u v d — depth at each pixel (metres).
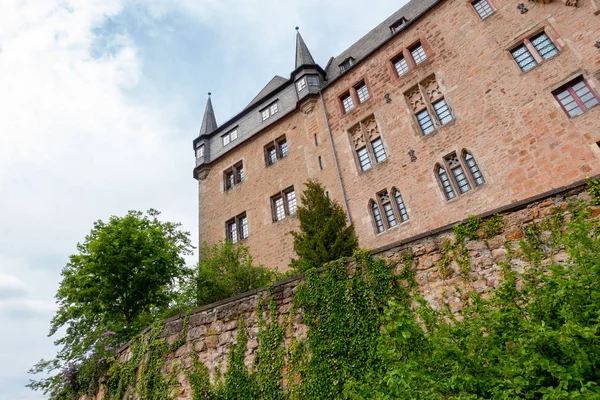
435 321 4.41
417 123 17.33
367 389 5.25
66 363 13.85
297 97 23.52
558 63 13.95
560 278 3.92
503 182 13.85
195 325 8.84
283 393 6.96
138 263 15.42
